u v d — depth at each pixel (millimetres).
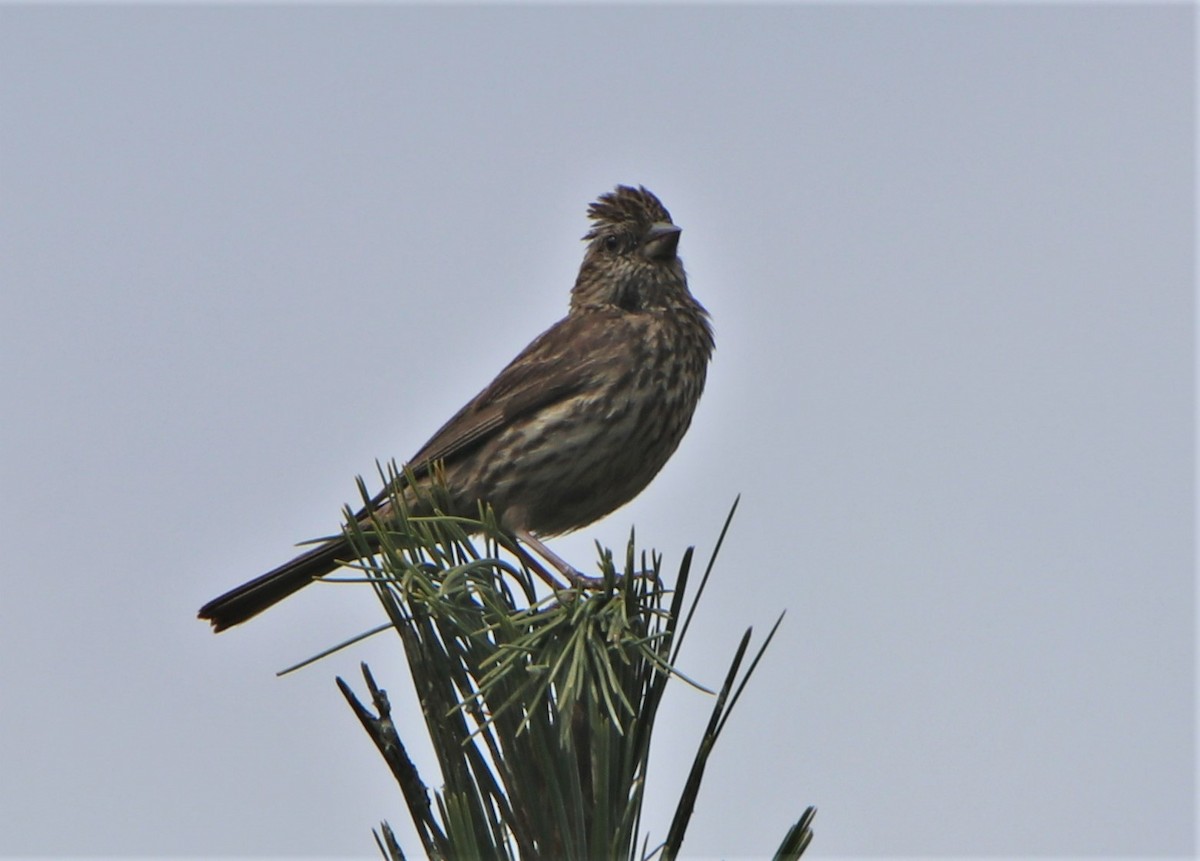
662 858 5684
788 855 5562
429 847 5625
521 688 5824
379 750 5637
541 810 5836
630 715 6074
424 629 6125
